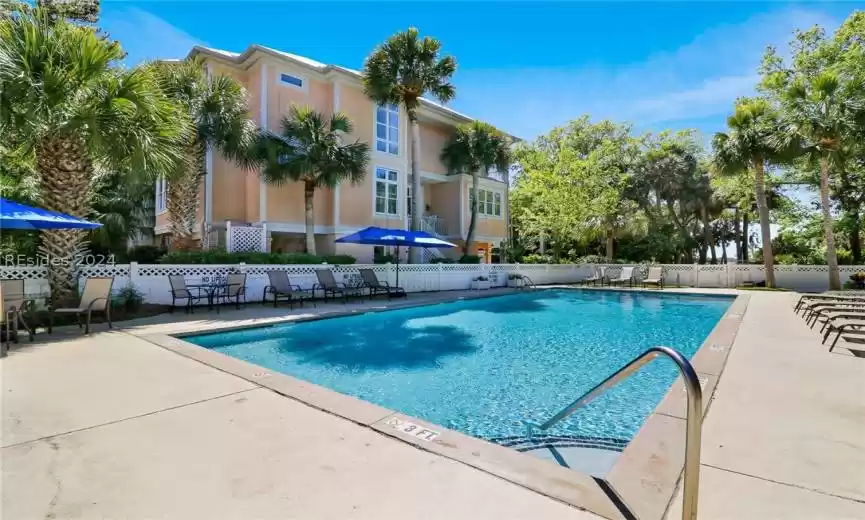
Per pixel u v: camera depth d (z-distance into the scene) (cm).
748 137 1808
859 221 2142
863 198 2153
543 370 669
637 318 1204
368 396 545
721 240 4006
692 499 200
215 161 1652
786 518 225
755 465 284
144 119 873
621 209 2830
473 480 262
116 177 1786
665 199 3178
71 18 1589
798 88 1703
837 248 2680
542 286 2034
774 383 472
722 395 432
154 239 2225
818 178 2155
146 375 485
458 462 286
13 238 1168
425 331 984
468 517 223
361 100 1912
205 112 1254
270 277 1228
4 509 224
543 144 3203
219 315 1011
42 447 300
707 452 303
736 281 2086
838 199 2262
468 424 460
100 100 810
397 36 1727
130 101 830
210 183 1628
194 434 326
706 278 2130
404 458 290
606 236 2820
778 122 1788
